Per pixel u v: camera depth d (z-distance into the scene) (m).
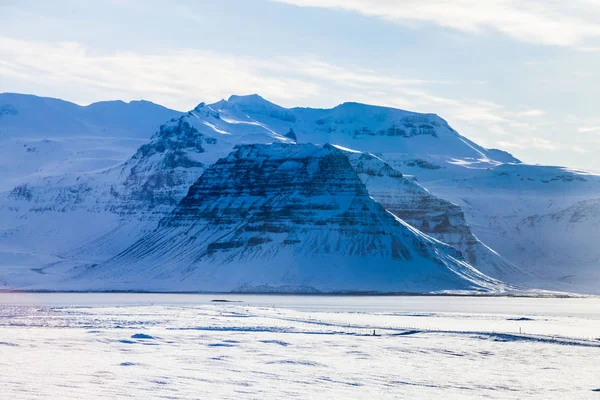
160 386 134.75
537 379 148.75
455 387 140.88
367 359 167.50
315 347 183.62
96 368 149.62
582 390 139.88
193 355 168.38
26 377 139.25
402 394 134.50
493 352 179.62
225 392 131.62
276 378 144.50
